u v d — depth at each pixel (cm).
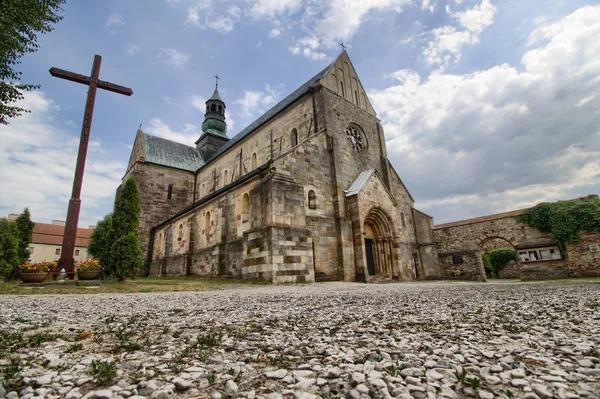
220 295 992
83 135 1662
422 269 2947
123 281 1544
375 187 2419
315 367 279
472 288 1384
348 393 221
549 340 373
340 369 277
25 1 1462
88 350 336
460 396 219
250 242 1741
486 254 4025
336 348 347
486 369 266
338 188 2253
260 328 460
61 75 1664
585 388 226
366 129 2931
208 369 279
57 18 1614
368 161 2817
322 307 703
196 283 1598
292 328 463
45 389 226
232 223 2091
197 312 622
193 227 2625
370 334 421
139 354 321
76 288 1200
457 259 2830
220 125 5072
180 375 261
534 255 2453
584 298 820
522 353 319
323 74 2723
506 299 853
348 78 2969
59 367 274
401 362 289
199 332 432
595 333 402
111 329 446
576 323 475
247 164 3234
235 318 552
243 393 224
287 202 1714
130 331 432
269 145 2955
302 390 232
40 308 665
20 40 1502
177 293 1076
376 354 313
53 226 6994
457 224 2886
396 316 573
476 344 361
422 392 222
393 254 2422
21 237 1942
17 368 262
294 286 1434
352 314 598
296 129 2686
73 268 1496
